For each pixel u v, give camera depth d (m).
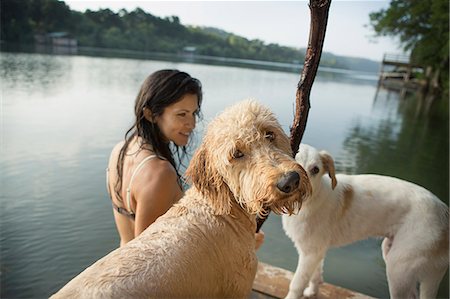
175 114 2.29
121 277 1.50
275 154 1.82
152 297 1.50
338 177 3.91
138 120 2.33
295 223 3.61
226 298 1.96
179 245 1.71
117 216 2.48
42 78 20.41
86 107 14.66
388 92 36.75
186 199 2.04
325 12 1.87
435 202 3.49
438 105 30.08
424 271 3.34
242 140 1.85
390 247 3.67
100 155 9.21
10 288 4.50
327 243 3.62
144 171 2.18
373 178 3.85
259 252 5.88
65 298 1.44
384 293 5.05
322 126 16.31
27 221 5.99
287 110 14.58
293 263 5.60
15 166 8.00
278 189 1.69
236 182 1.88
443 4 32.97
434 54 36.78
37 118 12.20
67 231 5.87
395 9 38.41
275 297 3.68
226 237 1.92
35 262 5.08
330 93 30.12
